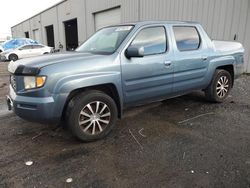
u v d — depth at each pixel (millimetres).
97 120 3535
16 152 3277
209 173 2707
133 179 2633
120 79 3600
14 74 3303
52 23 29609
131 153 3189
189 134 3746
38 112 3102
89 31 20609
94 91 3498
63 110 3336
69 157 3121
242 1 8805
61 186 2545
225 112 4742
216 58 4996
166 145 3393
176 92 4480
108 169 2832
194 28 4750
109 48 3857
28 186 2555
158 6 12766
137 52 3500
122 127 4062
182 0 11250
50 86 3074
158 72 4008
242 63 5703
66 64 3207
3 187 2547
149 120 4363
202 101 5469
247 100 5586
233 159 2988
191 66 4504
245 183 2525
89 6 19875
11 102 3410
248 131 3830
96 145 3439
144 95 3992
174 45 4270
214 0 9805
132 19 15062
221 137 3621
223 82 5305
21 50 19438
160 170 2785
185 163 2920
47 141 3590
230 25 9352
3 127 4148
